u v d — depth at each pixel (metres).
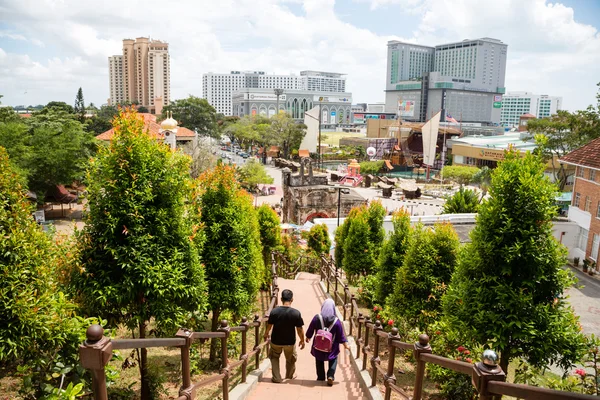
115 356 7.36
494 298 8.70
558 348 8.44
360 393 8.91
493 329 8.45
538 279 8.53
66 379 6.80
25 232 7.21
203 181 11.67
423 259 12.34
